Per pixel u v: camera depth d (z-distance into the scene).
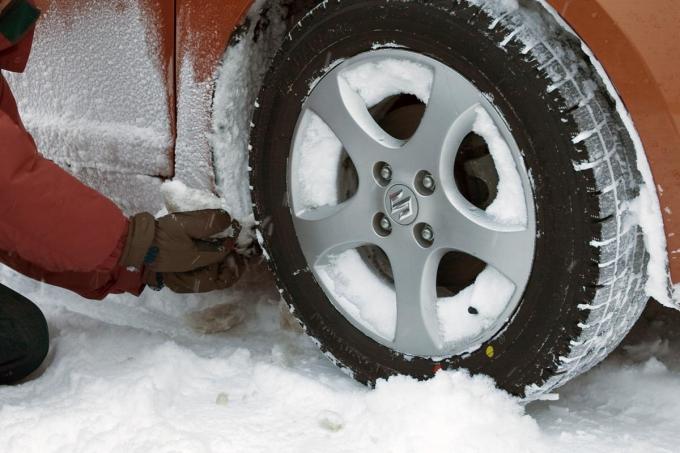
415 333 1.95
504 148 1.75
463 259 2.04
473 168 1.92
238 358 2.31
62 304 2.94
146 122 2.48
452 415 1.81
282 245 2.22
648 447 1.79
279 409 2.02
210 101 2.26
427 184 1.88
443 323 1.92
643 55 1.55
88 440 1.83
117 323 2.74
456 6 1.74
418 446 1.78
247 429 1.91
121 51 2.51
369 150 1.97
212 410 2.01
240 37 2.22
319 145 2.12
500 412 1.81
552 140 1.66
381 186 1.97
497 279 1.83
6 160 1.87
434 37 1.80
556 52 1.66
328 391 2.06
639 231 1.69
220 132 2.28
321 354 2.37
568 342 1.70
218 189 2.31
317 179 2.13
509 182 1.76
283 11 2.26
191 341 2.53
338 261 2.13
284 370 2.16
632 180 1.68
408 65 1.88
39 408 1.96
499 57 1.70
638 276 1.74
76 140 2.76
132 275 2.43
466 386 1.86
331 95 2.03
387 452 1.78
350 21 1.95
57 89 2.84
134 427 1.88
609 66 1.59
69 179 1.98
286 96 2.12
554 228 1.69
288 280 2.23
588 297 1.66
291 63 2.10
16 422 1.90
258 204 2.26
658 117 1.56
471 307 1.87
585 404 2.04
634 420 1.93
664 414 1.95
